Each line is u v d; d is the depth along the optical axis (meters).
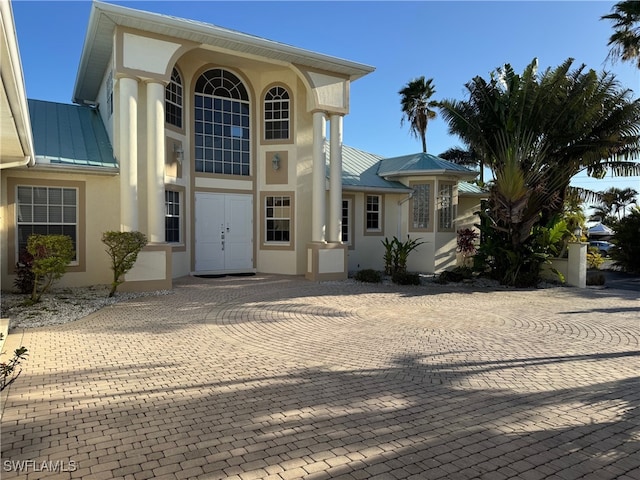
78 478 2.90
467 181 20.33
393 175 17.58
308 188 15.11
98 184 11.52
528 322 8.24
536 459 3.24
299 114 14.94
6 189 10.46
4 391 4.43
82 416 3.88
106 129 13.12
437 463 3.17
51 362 5.42
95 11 9.99
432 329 7.59
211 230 14.22
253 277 13.88
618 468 3.13
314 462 3.16
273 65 14.45
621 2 15.97
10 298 9.59
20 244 10.73
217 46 11.84
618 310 9.55
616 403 4.34
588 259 21.47
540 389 4.73
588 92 12.85
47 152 11.13
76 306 8.84
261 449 3.34
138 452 3.27
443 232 17.31
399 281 13.47
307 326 7.64
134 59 10.69
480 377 5.11
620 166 14.03
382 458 3.23
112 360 5.54
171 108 13.04
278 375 5.07
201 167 14.05
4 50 3.50
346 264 14.12
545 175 13.74
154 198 11.03
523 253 13.69
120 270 10.01
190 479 2.91
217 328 7.33
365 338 6.90
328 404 4.24
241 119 14.83
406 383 4.88
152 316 8.17
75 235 11.30
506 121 13.01
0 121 5.79
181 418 3.87
